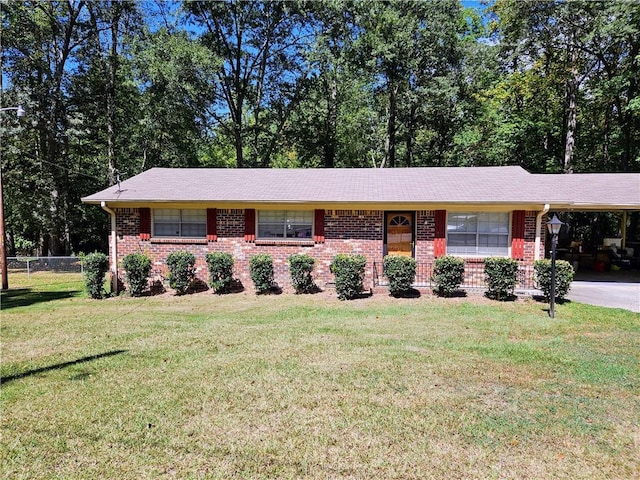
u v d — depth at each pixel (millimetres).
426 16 19750
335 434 3537
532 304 9125
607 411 3949
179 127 21312
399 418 3814
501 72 22031
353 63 21125
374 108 23984
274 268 11414
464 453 3242
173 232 11688
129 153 22969
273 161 31031
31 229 21188
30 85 17188
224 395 4340
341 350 5902
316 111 23828
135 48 18859
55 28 18406
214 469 3047
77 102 18906
